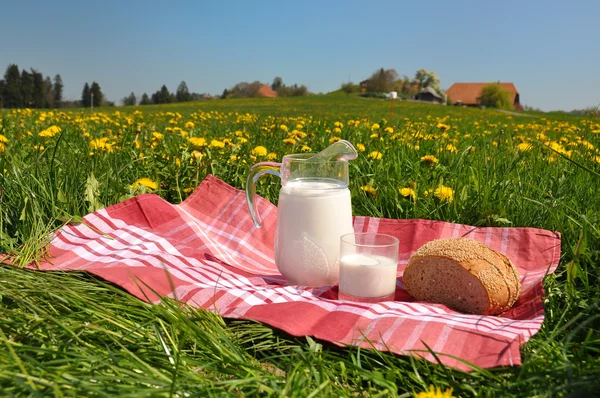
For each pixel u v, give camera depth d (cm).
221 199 246
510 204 247
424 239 215
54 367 101
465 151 319
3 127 436
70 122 788
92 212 227
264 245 232
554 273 185
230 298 155
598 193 245
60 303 139
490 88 7125
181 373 107
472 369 113
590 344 127
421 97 7762
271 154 335
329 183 183
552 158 328
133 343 120
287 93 8356
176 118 1097
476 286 157
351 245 168
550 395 99
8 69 8556
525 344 130
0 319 122
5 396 90
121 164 307
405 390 113
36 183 233
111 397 90
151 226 222
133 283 156
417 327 132
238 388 104
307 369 115
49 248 190
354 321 139
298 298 162
